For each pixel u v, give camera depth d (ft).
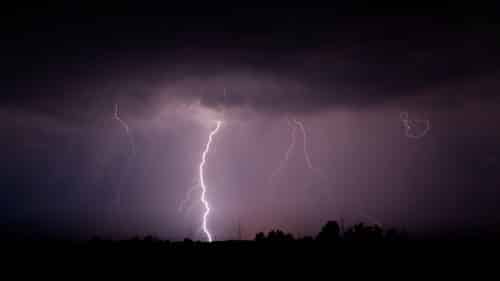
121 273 40.37
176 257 46.68
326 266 42.98
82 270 41.32
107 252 48.70
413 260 44.73
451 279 37.55
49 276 39.09
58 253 48.11
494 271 39.93
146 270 41.63
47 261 44.45
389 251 49.16
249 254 48.21
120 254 47.83
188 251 49.44
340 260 45.24
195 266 43.09
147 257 46.57
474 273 39.37
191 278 38.96
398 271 40.57
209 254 48.08
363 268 41.93
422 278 38.06
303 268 42.32
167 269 42.04
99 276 39.40
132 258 46.06
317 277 39.17
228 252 49.11
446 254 47.06
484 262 43.34
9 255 47.11
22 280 37.88
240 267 42.88
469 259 44.73
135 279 38.47
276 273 40.57
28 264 43.34
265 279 38.70
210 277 39.29
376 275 39.34
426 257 45.96
